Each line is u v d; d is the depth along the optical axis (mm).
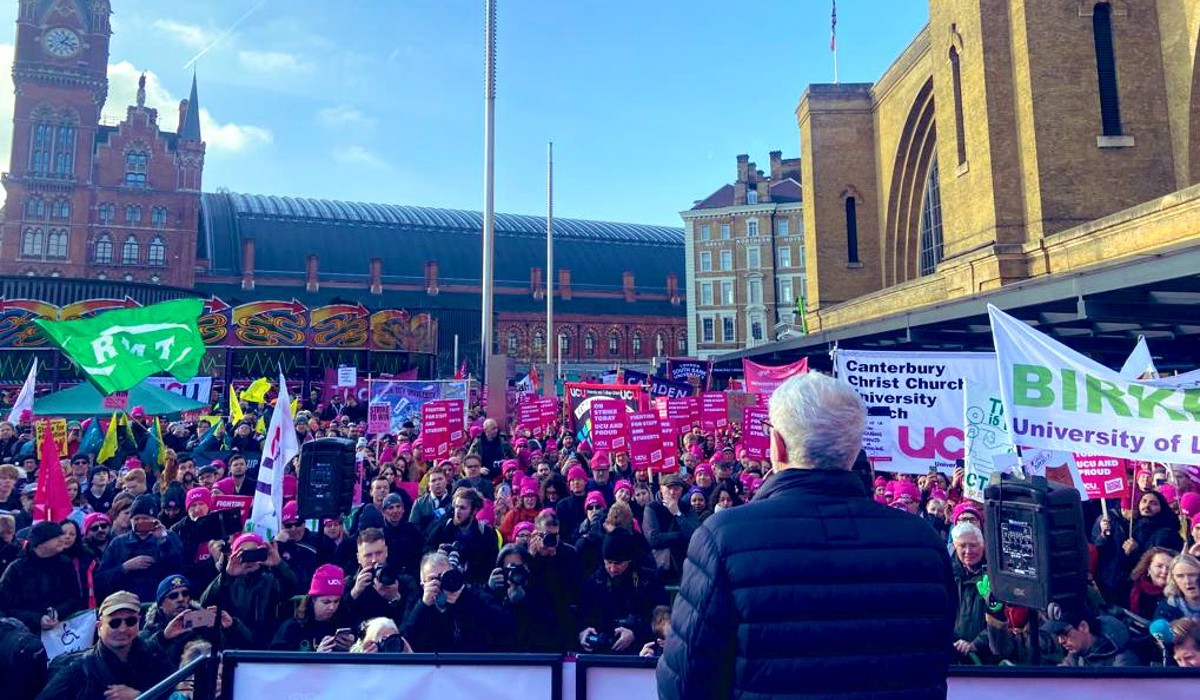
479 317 85562
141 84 71750
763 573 1926
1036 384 5734
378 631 4309
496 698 3471
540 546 5855
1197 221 14141
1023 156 19906
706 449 13836
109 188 67062
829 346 23188
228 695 3467
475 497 7035
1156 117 19469
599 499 7719
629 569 5629
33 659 4133
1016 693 3256
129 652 4230
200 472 8852
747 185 78125
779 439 2295
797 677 1865
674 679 1990
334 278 82562
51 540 5203
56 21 66375
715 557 1991
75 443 12484
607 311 92688
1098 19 19938
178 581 5016
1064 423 5660
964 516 5680
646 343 92562
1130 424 5496
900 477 9773
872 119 36406
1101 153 19266
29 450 11477
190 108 80938
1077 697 3242
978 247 20750
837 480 2141
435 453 11961
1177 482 7820
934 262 32594
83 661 4102
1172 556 5445
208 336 36219
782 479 2168
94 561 6430
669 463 10984
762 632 1884
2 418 21703
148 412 15391
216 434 15555
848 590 1932
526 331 87438
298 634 5094
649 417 10961
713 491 8516
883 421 8227
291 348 38750
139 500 6598
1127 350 17219
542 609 5770
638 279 99062
